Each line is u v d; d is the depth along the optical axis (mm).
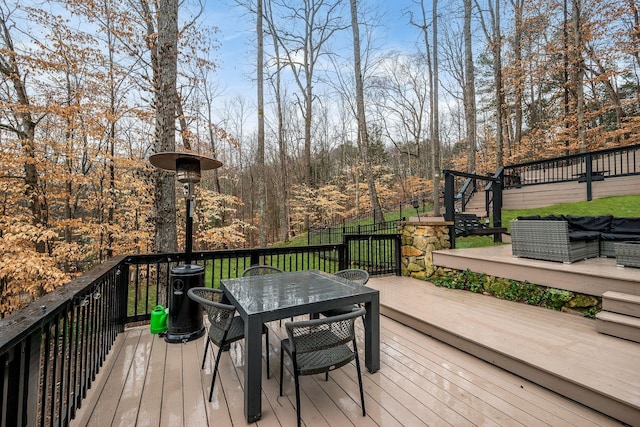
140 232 7969
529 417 1741
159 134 5090
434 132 13398
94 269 2441
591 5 9844
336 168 22859
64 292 1696
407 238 5199
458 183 15969
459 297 3836
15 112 6215
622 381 1826
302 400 1985
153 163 3188
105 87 7285
